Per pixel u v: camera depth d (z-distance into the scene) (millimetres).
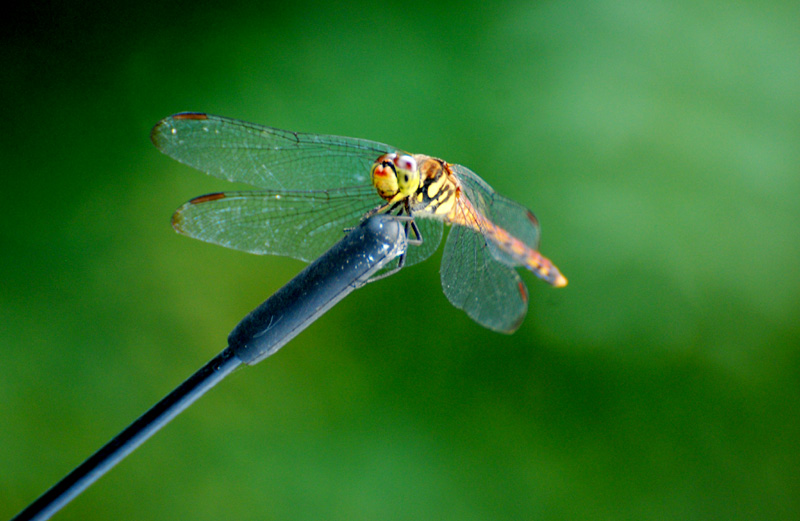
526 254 737
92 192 761
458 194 719
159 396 750
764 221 757
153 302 755
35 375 748
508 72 768
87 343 751
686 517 745
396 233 691
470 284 718
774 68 765
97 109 766
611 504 747
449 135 763
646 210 758
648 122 762
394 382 754
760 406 750
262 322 689
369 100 765
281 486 747
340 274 689
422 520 746
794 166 760
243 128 721
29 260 754
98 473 689
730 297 754
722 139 760
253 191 713
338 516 746
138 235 759
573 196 759
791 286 753
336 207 717
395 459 750
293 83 767
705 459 748
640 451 750
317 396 753
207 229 713
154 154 764
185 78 767
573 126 763
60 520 743
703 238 756
